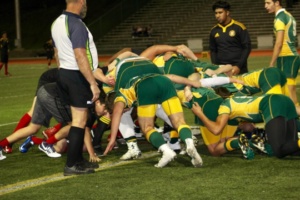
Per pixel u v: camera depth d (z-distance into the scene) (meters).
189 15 83.31
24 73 51.38
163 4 86.56
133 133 15.62
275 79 15.70
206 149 16.86
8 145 16.81
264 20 78.00
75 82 13.91
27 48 89.00
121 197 12.08
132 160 15.65
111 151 16.98
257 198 11.72
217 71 16.33
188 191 12.34
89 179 13.62
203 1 84.69
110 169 14.59
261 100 14.63
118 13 85.31
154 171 14.21
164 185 12.87
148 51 16.75
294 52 19.23
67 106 15.58
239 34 19.67
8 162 15.88
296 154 15.10
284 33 19.06
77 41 13.56
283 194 11.94
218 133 14.95
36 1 97.88
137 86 14.52
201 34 79.94
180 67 16.28
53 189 12.88
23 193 12.63
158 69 15.52
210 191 12.30
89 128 15.62
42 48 87.69
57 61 14.57
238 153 16.02
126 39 82.00
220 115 15.02
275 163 14.56
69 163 14.12
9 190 12.95
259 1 80.19
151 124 14.61
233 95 15.88
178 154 16.17
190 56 17.06
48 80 16.62
